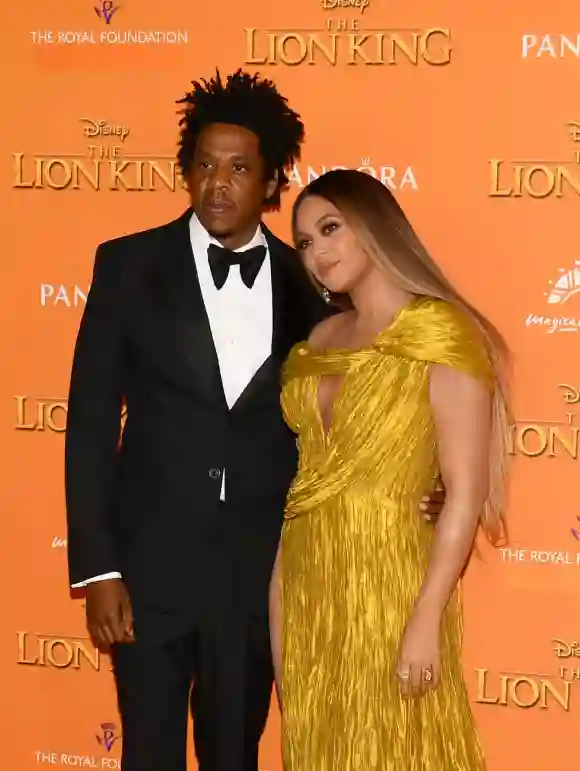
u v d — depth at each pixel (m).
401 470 1.95
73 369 2.19
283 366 2.13
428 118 2.42
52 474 2.69
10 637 2.77
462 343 1.92
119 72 2.54
